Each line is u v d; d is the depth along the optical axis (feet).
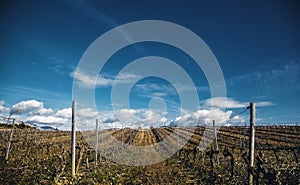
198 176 57.62
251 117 38.14
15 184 49.08
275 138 119.03
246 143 108.47
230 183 48.14
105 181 53.83
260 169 38.81
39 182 49.73
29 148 90.74
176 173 62.54
